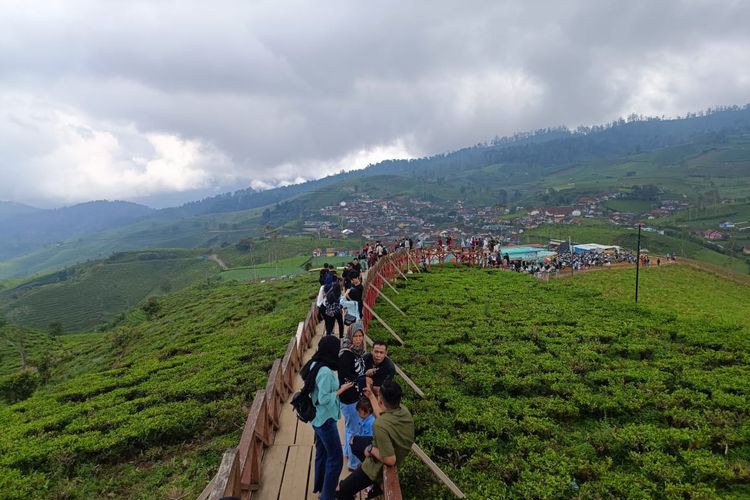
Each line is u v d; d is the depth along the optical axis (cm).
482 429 1202
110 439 1307
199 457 1216
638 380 1488
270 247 17488
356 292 1474
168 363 2191
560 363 1611
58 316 11706
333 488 752
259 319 2978
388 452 637
